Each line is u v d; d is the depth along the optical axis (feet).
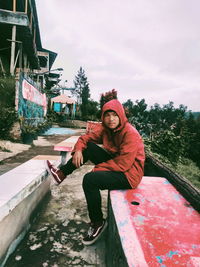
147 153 15.02
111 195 6.08
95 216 6.39
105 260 6.28
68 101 88.38
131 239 3.97
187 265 3.31
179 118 27.50
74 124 91.91
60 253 6.49
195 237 4.13
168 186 7.11
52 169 7.56
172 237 4.09
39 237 7.25
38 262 6.07
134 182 6.49
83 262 6.16
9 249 6.14
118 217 4.80
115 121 6.59
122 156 6.37
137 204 5.59
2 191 6.17
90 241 6.38
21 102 32.83
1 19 43.24
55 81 113.09
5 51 59.00
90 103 160.45
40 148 26.32
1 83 31.78
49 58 99.96
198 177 25.39
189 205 5.62
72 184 12.98
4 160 18.65
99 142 8.01
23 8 53.52
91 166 18.16
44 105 62.54
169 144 24.11
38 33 73.00
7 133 28.17
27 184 6.88
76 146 7.63
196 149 36.04
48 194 10.62
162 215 4.99
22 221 7.02
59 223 8.23
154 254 3.55
